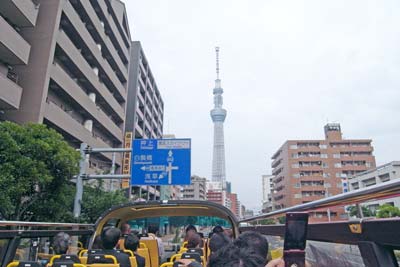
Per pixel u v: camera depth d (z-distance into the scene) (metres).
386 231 1.35
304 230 1.47
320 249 2.15
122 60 43.94
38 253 4.98
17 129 12.47
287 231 1.48
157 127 63.09
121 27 41.41
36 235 4.61
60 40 24.53
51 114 23.19
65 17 25.77
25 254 4.65
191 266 2.56
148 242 6.86
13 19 20.33
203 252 5.08
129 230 6.88
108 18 35.78
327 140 83.12
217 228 5.80
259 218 4.78
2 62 19.72
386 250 1.42
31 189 12.62
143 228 8.19
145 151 16.22
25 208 12.55
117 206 6.21
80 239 6.27
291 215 1.49
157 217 7.95
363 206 1.55
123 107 42.31
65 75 25.44
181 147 16.20
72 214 14.23
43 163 12.15
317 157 82.25
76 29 27.25
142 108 52.47
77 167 13.81
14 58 19.36
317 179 80.56
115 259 4.14
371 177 63.94
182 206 6.39
